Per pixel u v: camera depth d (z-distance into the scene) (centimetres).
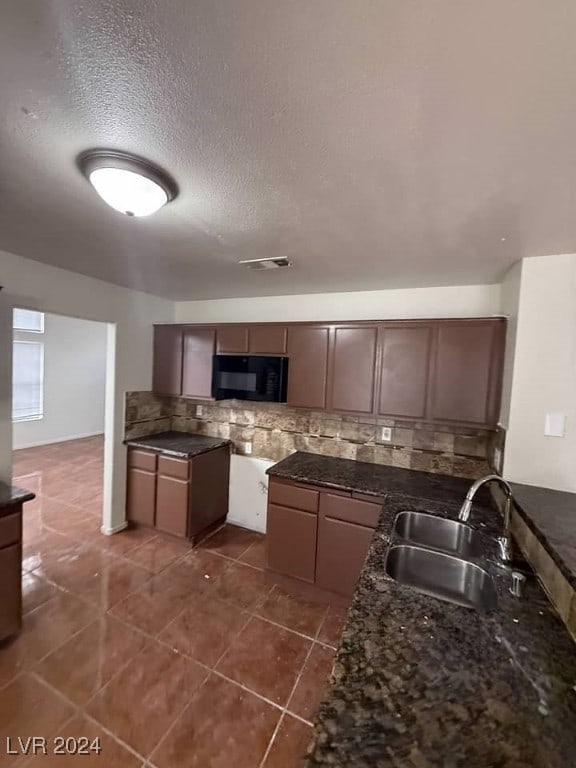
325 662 197
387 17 65
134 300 339
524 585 127
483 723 73
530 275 191
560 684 84
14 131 102
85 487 446
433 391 244
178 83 82
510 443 195
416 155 107
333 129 96
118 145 107
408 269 227
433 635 99
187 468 310
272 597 253
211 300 368
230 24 68
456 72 76
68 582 259
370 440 293
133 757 144
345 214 151
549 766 65
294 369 290
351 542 239
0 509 192
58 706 164
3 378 235
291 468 275
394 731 71
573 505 162
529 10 62
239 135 100
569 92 79
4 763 139
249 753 147
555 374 186
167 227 173
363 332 265
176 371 349
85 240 199
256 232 175
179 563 290
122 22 68
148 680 180
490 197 131
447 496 221
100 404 747
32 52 76
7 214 164
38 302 254
